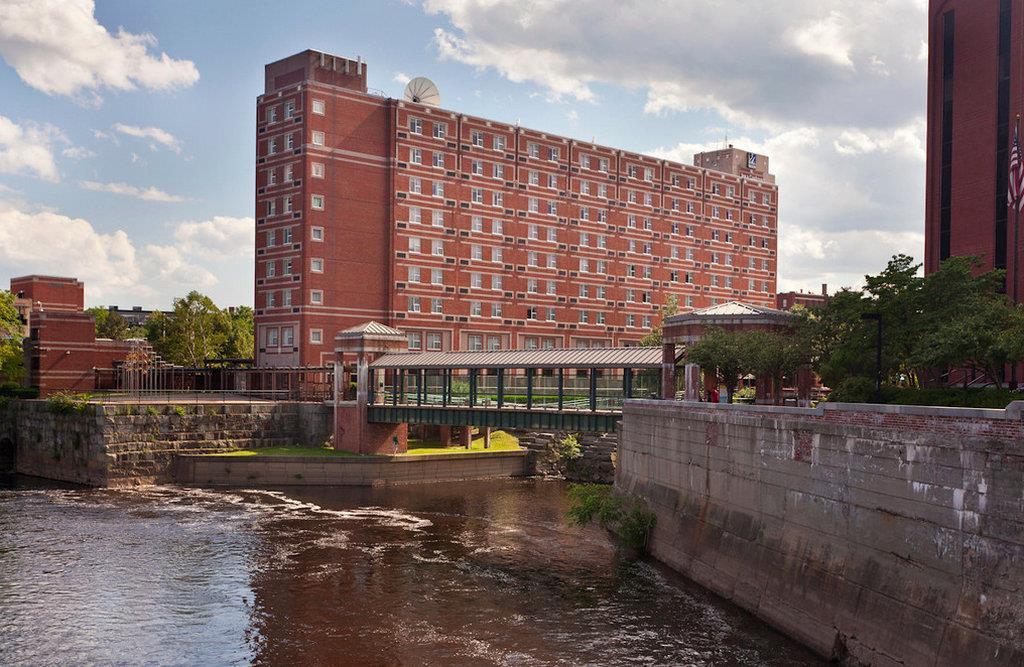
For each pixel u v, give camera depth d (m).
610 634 27.11
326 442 68.69
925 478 20.98
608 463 66.81
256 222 84.62
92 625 28.38
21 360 86.88
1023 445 18.27
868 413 23.27
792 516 26.86
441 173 89.00
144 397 76.38
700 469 33.94
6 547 39.09
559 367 53.66
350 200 83.06
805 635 25.16
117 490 57.31
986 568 18.97
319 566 36.28
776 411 27.98
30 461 66.31
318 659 25.34
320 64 82.25
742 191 118.56
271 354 83.12
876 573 22.48
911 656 20.59
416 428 74.31
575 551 39.25
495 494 58.03
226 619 29.08
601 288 102.62
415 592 32.31
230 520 46.59
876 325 39.22
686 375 42.84
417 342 87.31
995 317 35.78
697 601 30.34
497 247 93.44
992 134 49.44
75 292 128.75
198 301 103.06
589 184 102.00
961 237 51.06
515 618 29.03
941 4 53.06
